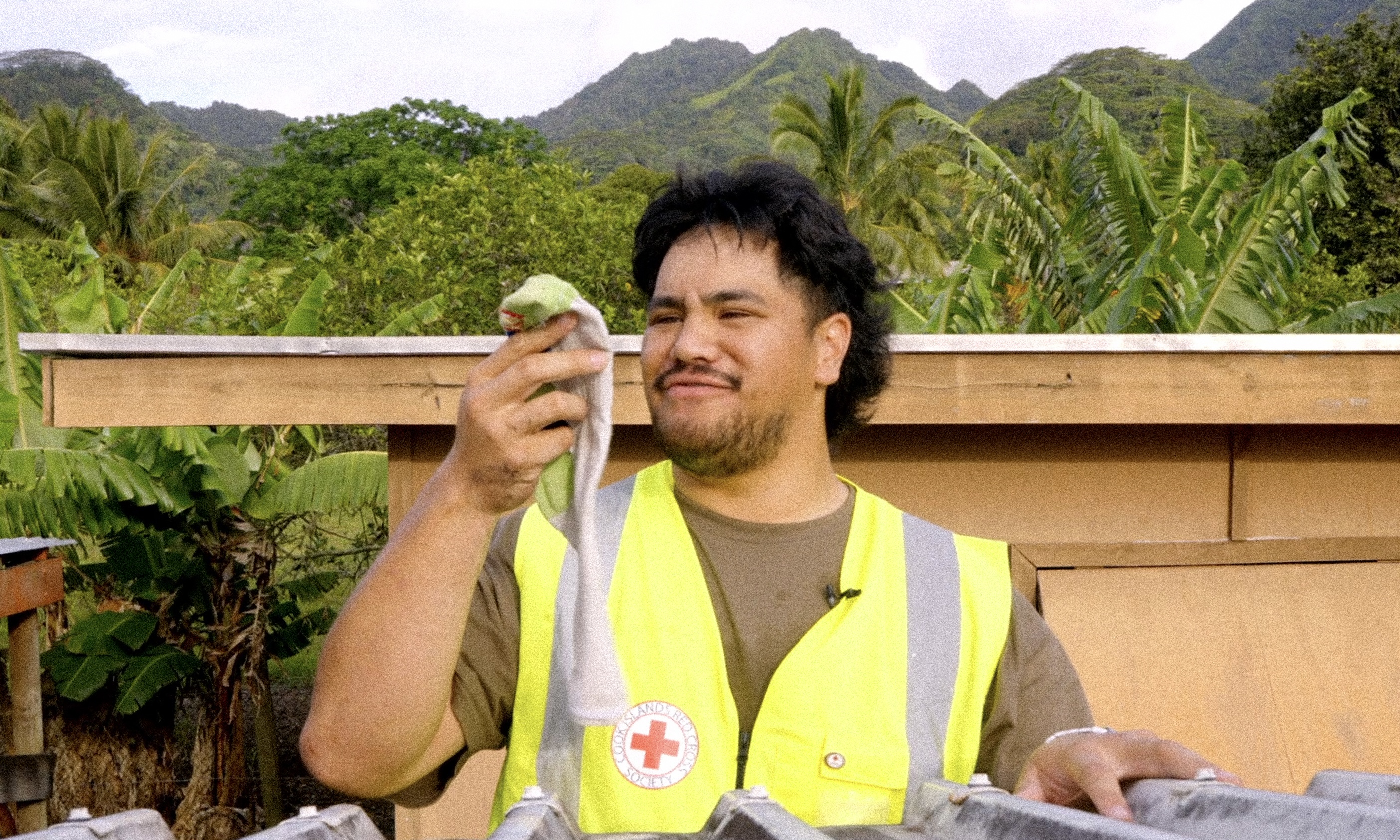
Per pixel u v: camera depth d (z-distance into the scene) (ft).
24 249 58.39
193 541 25.16
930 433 13.61
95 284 27.04
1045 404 12.27
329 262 34.86
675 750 4.85
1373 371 12.58
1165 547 13.41
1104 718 12.70
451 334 33.65
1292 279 30.55
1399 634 13.37
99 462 22.04
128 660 25.23
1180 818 3.71
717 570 5.15
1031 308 35.35
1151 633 13.12
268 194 162.09
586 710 4.10
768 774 4.83
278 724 35.53
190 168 136.67
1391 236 83.51
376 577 4.26
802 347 5.21
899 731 4.93
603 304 35.96
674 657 4.96
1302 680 13.12
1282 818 3.18
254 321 34.35
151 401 12.31
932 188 121.60
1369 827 2.82
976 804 3.81
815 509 5.39
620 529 5.32
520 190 36.73
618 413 12.16
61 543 18.99
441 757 4.84
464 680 4.93
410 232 35.24
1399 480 14.34
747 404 5.06
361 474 23.38
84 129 134.92
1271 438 14.12
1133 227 34.17
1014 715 5.21
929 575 5.32
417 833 12.23
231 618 26.03
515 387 3.92
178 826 26.00
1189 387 12.40
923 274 114.21
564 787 4.85
